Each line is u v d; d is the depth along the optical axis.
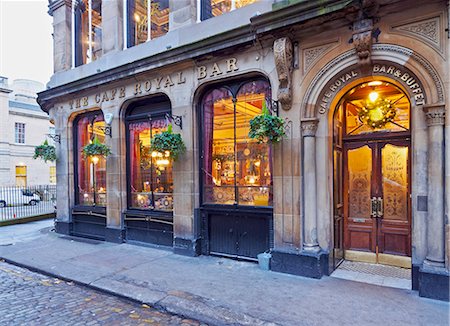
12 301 4.77
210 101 7.14
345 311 4.03
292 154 5.61
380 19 4.77
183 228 7.08
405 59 4.59
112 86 8.51
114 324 3.98
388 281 5.11
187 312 4.20
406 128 5.86
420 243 4.62
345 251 6.36
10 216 14.27
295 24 5.23
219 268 6.00
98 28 10.16
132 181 8.54
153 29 8.67
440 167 4.38
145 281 5.34
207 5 7.36
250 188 6.46
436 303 4.21
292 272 5.51
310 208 5.45
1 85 28.19
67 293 5.11
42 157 10.46
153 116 8.06
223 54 6.47
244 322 3.83
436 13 4.39
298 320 3.81
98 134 9.48
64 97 9.85
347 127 6.44
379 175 6.11
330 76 5.26
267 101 6.27
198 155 7.16
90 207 9.46
